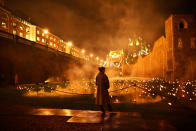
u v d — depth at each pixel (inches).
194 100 401.1
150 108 332.2
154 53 1656.0
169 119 239.1
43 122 226.2
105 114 264.5
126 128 202.7
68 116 253.3
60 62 1325.0
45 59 1098.1
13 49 803.4
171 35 1109.7
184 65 1063.6
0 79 735.7
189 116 257.4
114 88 738.2
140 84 908.6
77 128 204.2
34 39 2075.5
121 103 397.7
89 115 258.5
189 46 1073.5
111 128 202.8
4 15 1667.1
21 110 289.3
